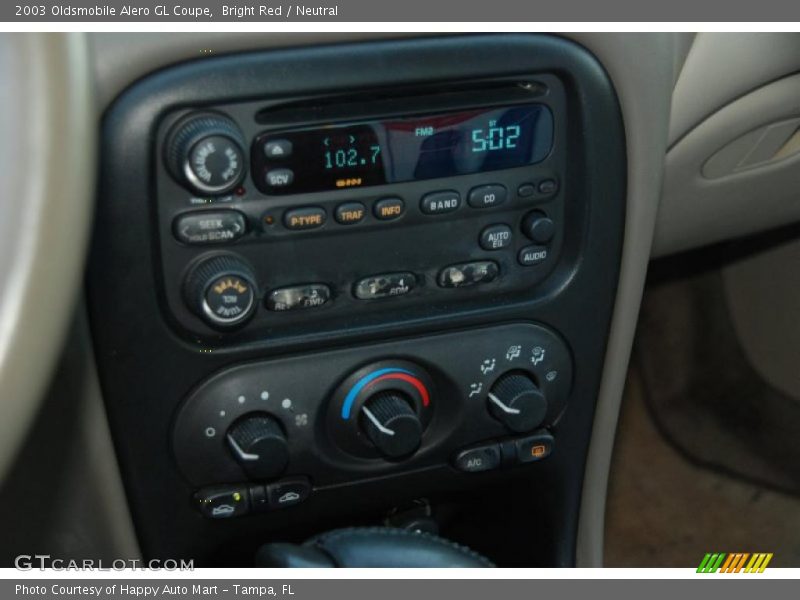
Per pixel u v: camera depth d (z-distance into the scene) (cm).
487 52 79
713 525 153
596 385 97
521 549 109
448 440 92
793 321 148
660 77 86
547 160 85
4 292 53
